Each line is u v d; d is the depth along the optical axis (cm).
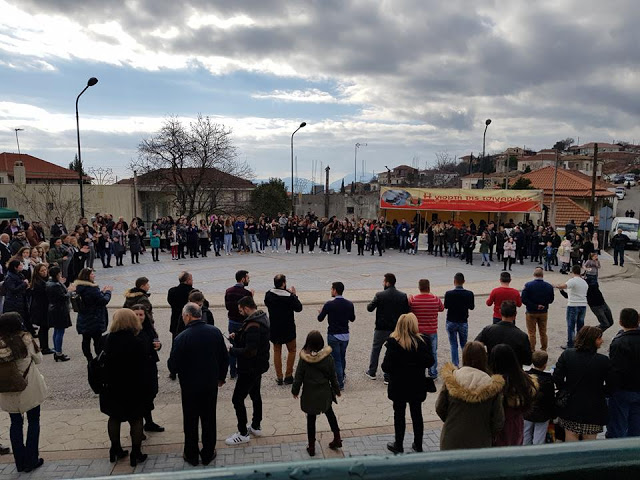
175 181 3634
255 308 656
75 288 873
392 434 661
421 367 600
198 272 1967
